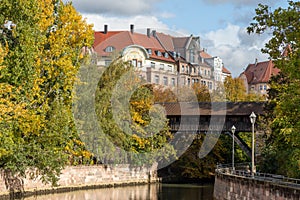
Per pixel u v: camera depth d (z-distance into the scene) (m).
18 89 33.06
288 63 21.53
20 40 33.00
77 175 47.22
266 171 42.12
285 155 39.56
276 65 22.39
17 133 35.34
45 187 42.78
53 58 37.94
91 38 40.34
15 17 33.38
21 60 33.06
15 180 39.44
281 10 22.16
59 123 37.50
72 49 39.78
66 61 37.66
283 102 22.58
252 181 32.38
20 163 36.78
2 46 32.72
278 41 22.28
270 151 42.81
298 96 22.25
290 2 22.17
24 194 40.03
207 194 46.22
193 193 46.94
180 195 44.84
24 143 36.62
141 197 42.53
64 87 38.50
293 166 35.22
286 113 23.00
